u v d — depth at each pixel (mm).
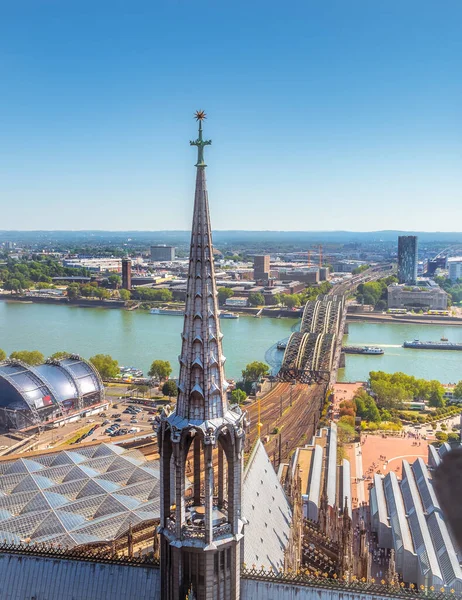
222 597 72188
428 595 74625
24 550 83812
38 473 187375
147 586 78875
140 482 183750
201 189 68375
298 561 110750
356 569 115062
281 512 121375
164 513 73750
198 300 68938
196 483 77750
